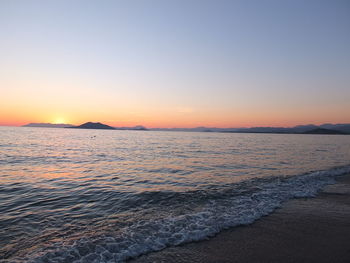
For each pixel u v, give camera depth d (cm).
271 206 832
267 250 515
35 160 2086
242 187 1129
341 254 500
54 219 694
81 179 1305
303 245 540
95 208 807
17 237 563
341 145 5112
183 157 2483
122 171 1595
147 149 3562
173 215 736
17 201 872
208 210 782
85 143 4884
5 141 4691
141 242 539
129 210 788
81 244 523
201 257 481
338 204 869
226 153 2970
